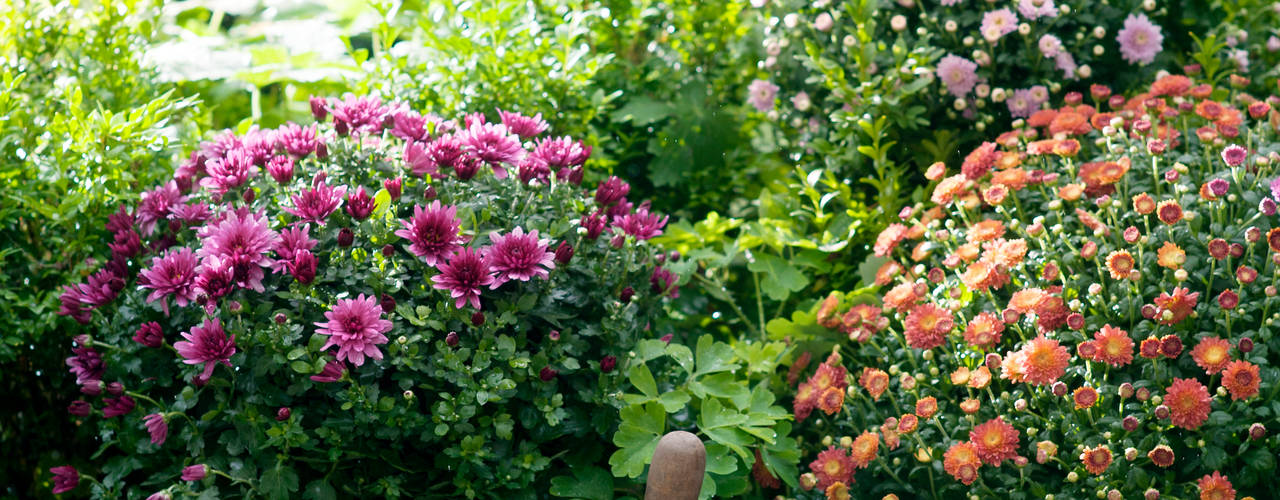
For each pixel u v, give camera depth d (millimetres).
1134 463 1894
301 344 1874
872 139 2646
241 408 1866
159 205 2125
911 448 2098
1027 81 2645
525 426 1947
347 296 1851
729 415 2148
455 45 2773
